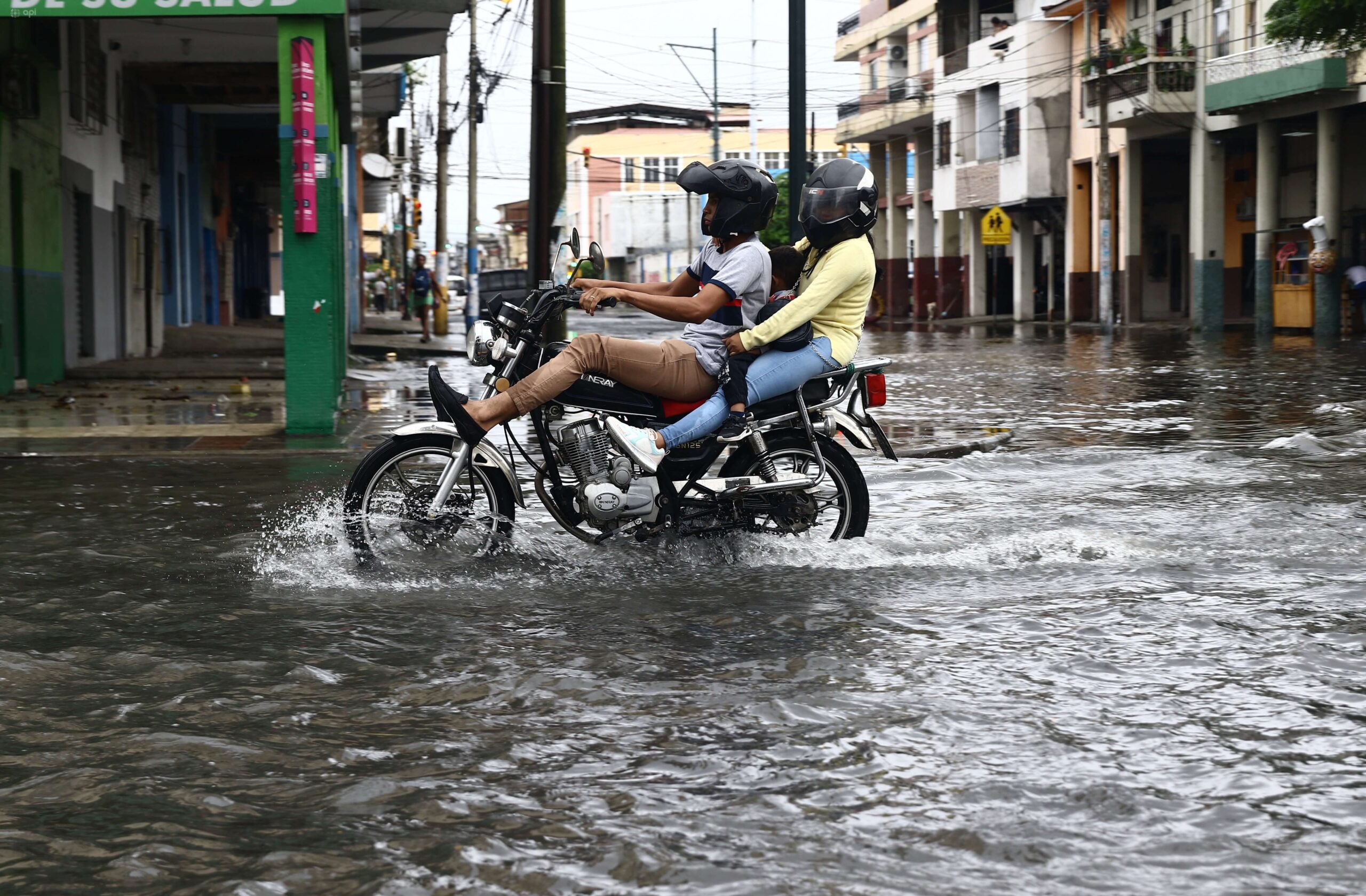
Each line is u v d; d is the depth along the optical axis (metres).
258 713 3.95
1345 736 3.71
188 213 29.70
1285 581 5.61
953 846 2.97
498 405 5.86
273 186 41.06
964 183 49.84
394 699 4.09
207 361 21.94
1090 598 5.36
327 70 11.93
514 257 139.38
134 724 3.85
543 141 14.59
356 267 36.31
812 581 5.75
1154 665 4.41
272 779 3.40
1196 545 6.39
